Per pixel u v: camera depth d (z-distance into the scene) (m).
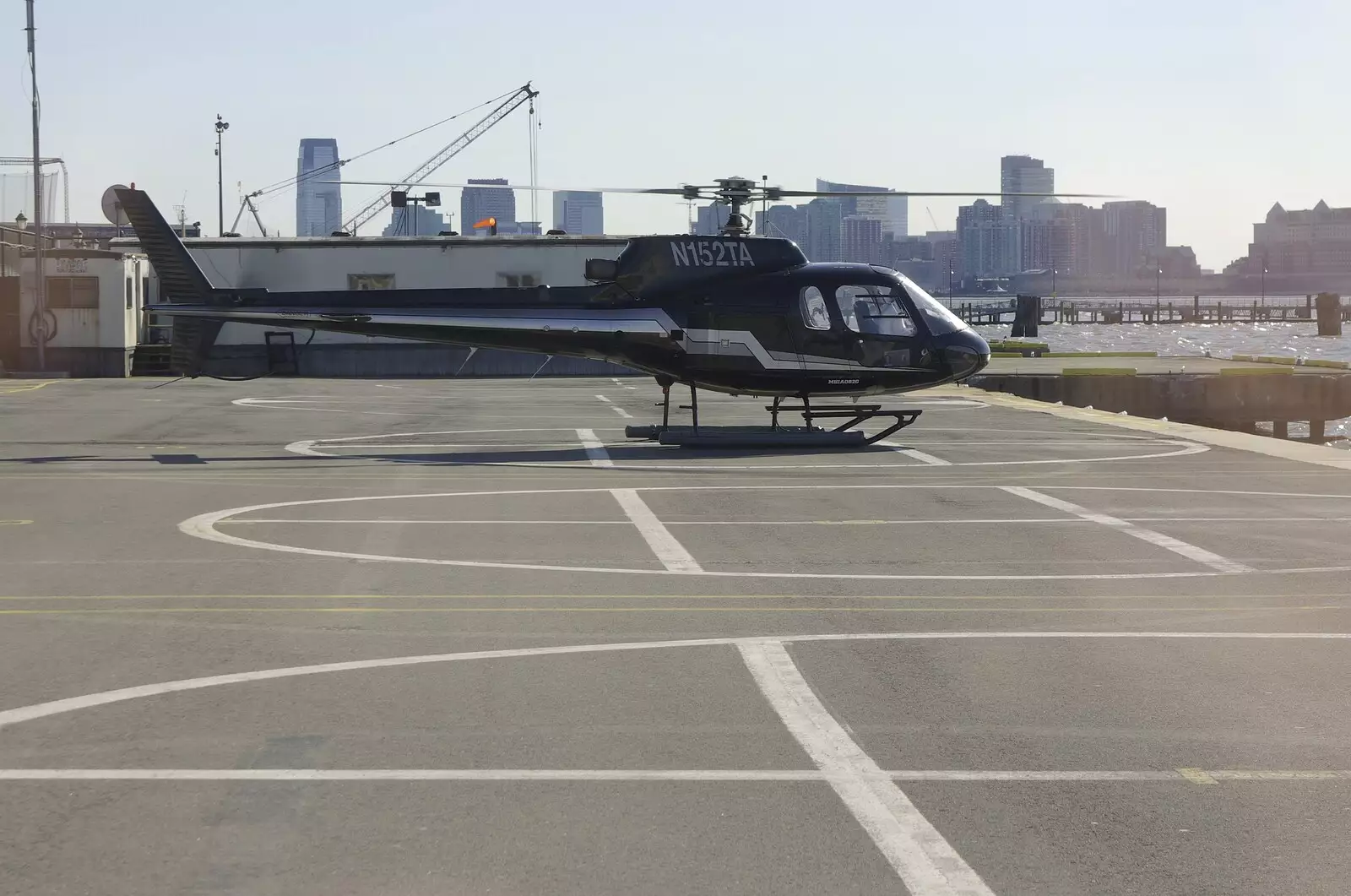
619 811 6.84
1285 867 6.20
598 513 17.12
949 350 26.39
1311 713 8.59
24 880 5.97
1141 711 8.62
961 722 8.37
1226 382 45.94
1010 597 12.18
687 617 11.27
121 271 47.16
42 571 13.15
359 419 31.19
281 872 6.08
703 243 26.31
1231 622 11.18
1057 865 6.21
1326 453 24.45
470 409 34.38
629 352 25.86
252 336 50.00
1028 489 19.55
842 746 7.89
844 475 21.17
